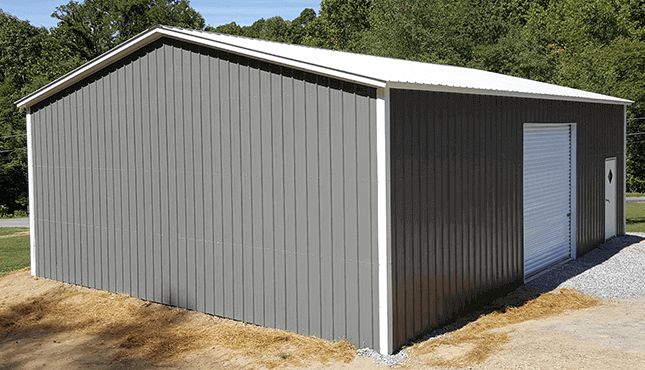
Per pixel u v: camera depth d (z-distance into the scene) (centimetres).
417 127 913
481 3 3494
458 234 1014
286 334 955
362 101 867
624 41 3319
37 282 1345
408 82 864
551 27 4209
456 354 852
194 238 1085
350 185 886
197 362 875
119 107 1187
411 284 904
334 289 911
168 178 1117
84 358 920
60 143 1303
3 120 4084
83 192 1266
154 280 1151
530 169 1280
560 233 1445
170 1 4956
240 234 1020
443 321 977
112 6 4759
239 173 1015
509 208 1174
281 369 828
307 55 1064
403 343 890
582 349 854
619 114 1811
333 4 5594
